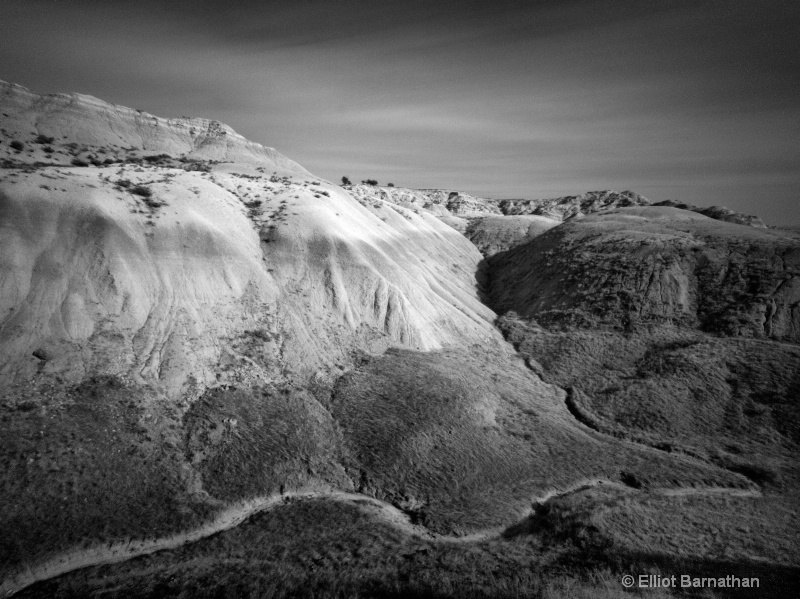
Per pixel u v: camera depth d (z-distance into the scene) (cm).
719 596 1503
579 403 3381
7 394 2109
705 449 2791
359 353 3325
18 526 1700
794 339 3591
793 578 1620
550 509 2139
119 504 1900
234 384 2670
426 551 1778
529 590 1496
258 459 2284
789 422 2905
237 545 1803
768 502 2256
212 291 3111
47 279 2556
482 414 2912
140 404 2327
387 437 2559
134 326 2662
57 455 1969
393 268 4216
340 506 2114
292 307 3353
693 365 3459
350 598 1487
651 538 1877
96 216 2941
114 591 1495
